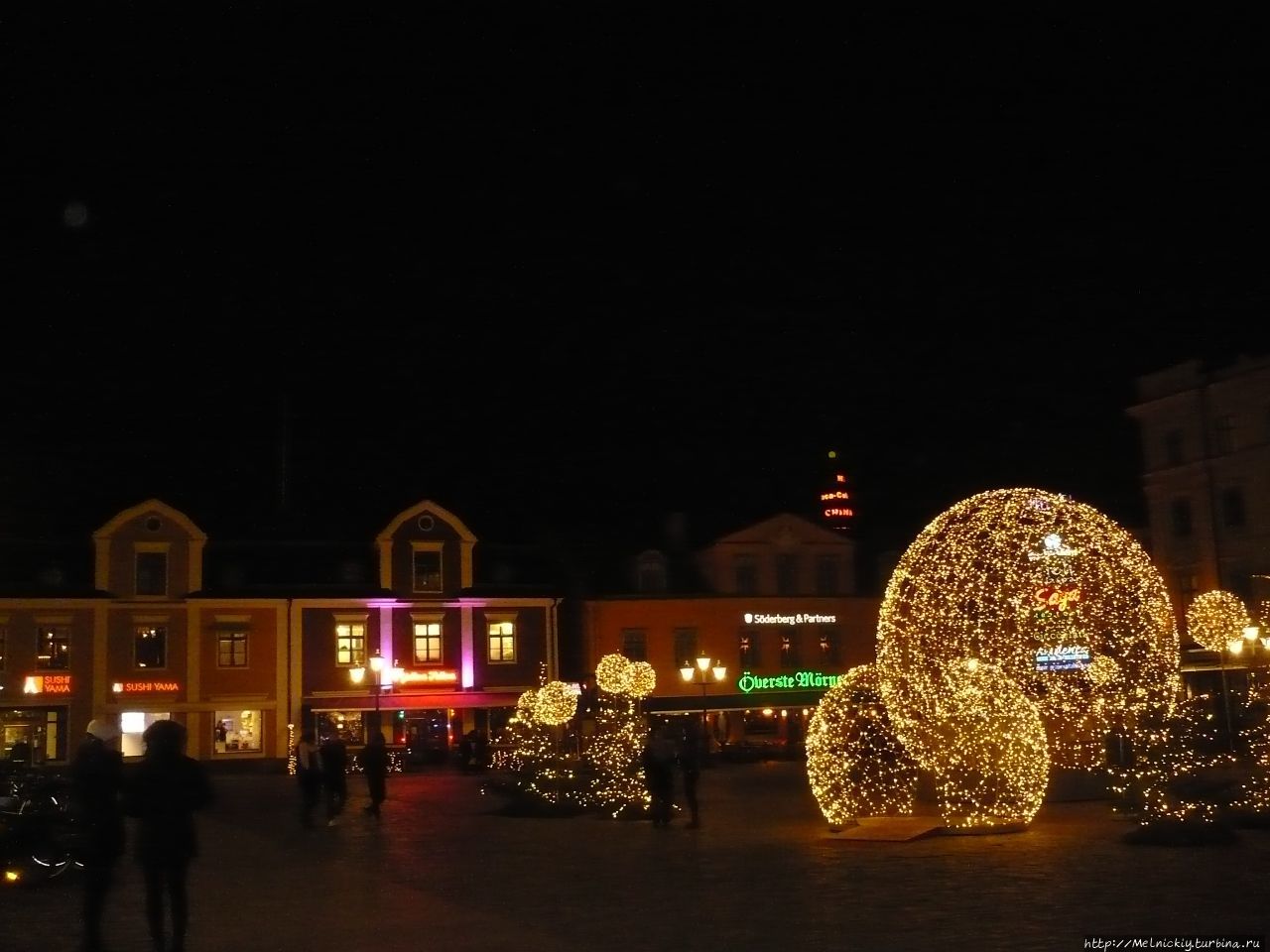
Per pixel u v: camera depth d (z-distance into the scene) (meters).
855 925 12.77
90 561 54.34
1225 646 35.78
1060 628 23.86
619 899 15.12
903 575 23.67
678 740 28.25
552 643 59.12
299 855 21.27
